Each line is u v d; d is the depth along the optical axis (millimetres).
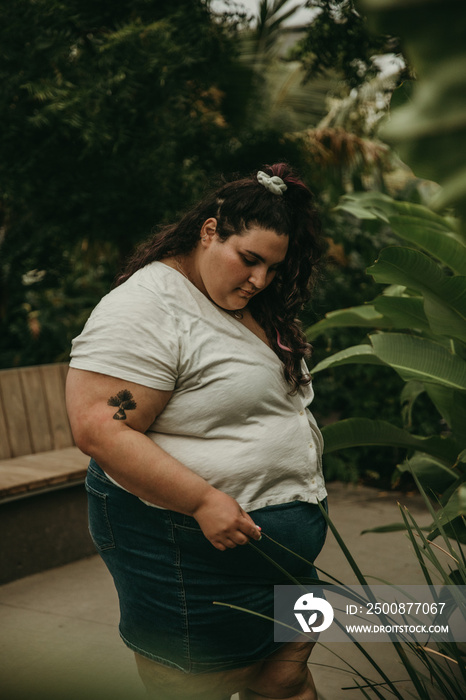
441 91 427
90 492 1408
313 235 1387
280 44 5121
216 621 1346
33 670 407
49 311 5402
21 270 4723
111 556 1405
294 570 1400
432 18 414
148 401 1236
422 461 2367
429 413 4488
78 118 3305
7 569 2938
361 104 4742
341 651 2309
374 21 424
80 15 3508
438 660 2168
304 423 1398
